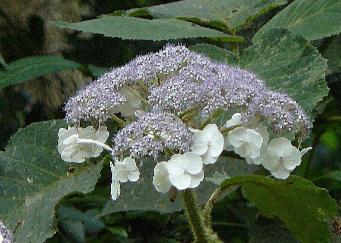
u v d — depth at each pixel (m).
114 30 0.93
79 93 0.75
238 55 0.96
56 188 0.82
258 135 0.70
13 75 0.98
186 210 0.76
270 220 0.88
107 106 0.73
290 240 0.86
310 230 0.81
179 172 0.66
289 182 0.75
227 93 0.69
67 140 0.74
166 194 0.84
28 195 0.82
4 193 0.83
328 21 0.99
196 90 0.69
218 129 0.70
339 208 0.79
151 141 0.66
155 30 0.93
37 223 0.79
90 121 0.75
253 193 0.79
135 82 0.74
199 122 0.72
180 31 0.94
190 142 0.67
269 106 0.70
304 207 0.78
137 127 0.67
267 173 0.87
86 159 0.84
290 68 0.89
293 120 0.71
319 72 0.87
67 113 0.75
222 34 0.95
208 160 0.68
